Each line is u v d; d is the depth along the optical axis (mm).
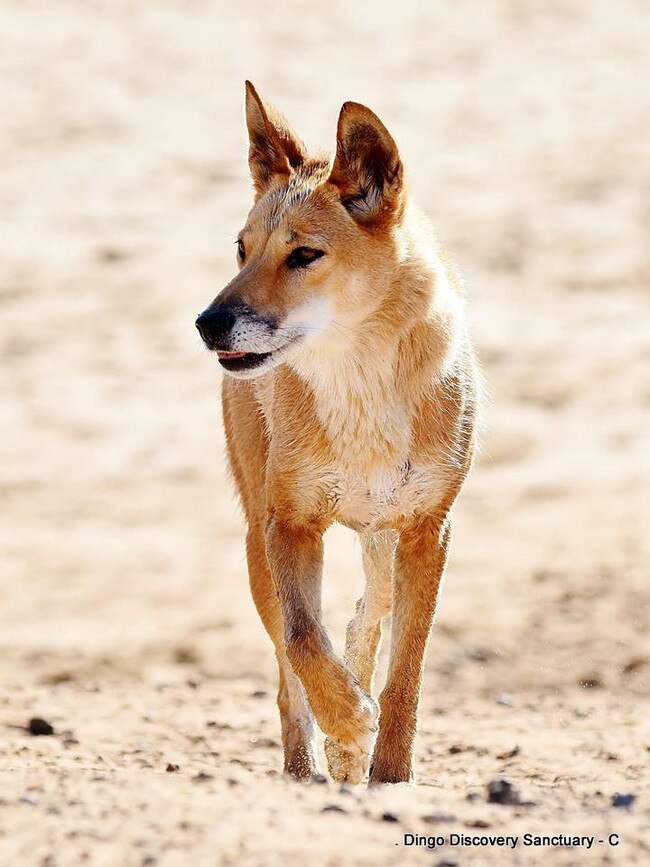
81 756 8578
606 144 36875
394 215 7816
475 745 9234
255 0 52344
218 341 7578
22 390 22750
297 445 7875
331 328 7770
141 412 21812
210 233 31016
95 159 36094
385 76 43656
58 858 5203
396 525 8008
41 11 49594
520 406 21641
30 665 12492
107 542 16578
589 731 9703
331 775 7805
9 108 39938
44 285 27938
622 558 15031
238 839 5449
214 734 9688
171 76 43219
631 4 51000
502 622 13312
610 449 19656
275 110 8594
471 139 37781
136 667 12461
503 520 16766
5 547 16359
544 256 29359
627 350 24172
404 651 7816
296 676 8180
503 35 47938
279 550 7887
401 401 7848
